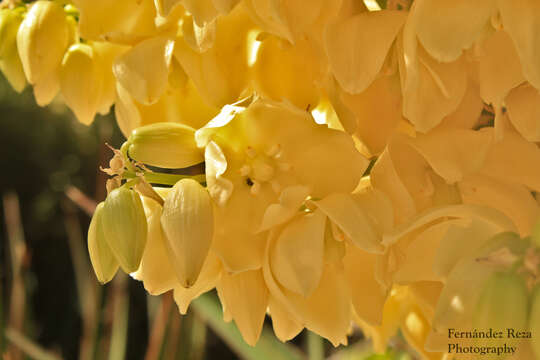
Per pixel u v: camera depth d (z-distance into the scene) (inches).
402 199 20.2
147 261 20.3
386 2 21.8
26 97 126.1
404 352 27.1
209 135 20.3
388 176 20.4
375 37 20.1
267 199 20.8
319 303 20.6
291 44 21.1
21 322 42.9
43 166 128.3
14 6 23.2
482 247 18.0
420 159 20.6
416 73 19.7
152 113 22.1
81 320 103.5
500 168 20.7
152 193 20.1
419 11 19.5
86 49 22.7
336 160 20.8
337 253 20.5
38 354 38.6
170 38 21.2
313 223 20.1
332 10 20.6
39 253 120.6
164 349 36.5
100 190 33.1
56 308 114.9
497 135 20.1
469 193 20.9
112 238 19.8
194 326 38.7
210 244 19.6
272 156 21.0
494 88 20.0
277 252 20.1
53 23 22.5
